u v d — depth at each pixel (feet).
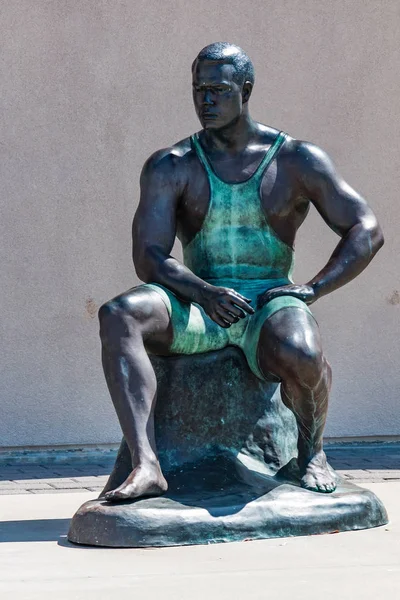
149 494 21.39
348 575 18.72
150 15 40.50
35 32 39.91
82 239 40.29
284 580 18.43
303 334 22.13
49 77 40.01
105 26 40.27
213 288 22.45
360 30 41.86
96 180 40.32
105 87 40.29
